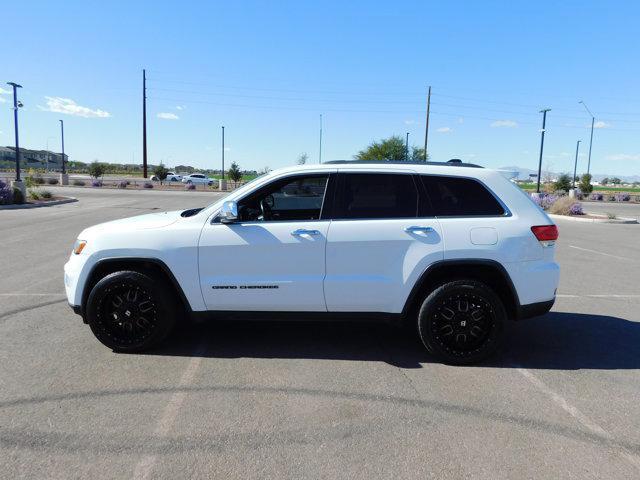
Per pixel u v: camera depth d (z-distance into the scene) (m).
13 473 2.85
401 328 5.61
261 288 4.57
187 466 2.94
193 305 4.65
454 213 4.58
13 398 3.77
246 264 4.56
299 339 5.22
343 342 5.15
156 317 4.65
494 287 4.71
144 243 4.57
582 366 4.61
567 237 15.62
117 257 4.59
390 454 3.10
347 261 4.52
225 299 4.61
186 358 4.64
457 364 4.58
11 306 6.28
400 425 3.46
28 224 15.22
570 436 3.36
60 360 4.54
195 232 4.59
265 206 4.75
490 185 4.63
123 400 3.76
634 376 4.40
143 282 4.57
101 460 2.98
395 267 4.51
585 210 30.78
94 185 45.41
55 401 3.73
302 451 3.11
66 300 6.57
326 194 4.64
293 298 4.58
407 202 4.60
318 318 4.66
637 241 14.70
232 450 3.11
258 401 3.78
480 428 3.44
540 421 3.55
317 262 4.54
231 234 4.55
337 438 3.27
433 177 4.65
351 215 4.59
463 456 3.09
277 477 2.85
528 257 4.51
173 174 64.50
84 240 4.70
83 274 4.66
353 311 4.62
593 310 6.66
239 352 4.82
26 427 3.35
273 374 4.30
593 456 3.12
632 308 6.78
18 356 4.62
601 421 3.57
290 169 4.73
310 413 3.61
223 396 3.86
